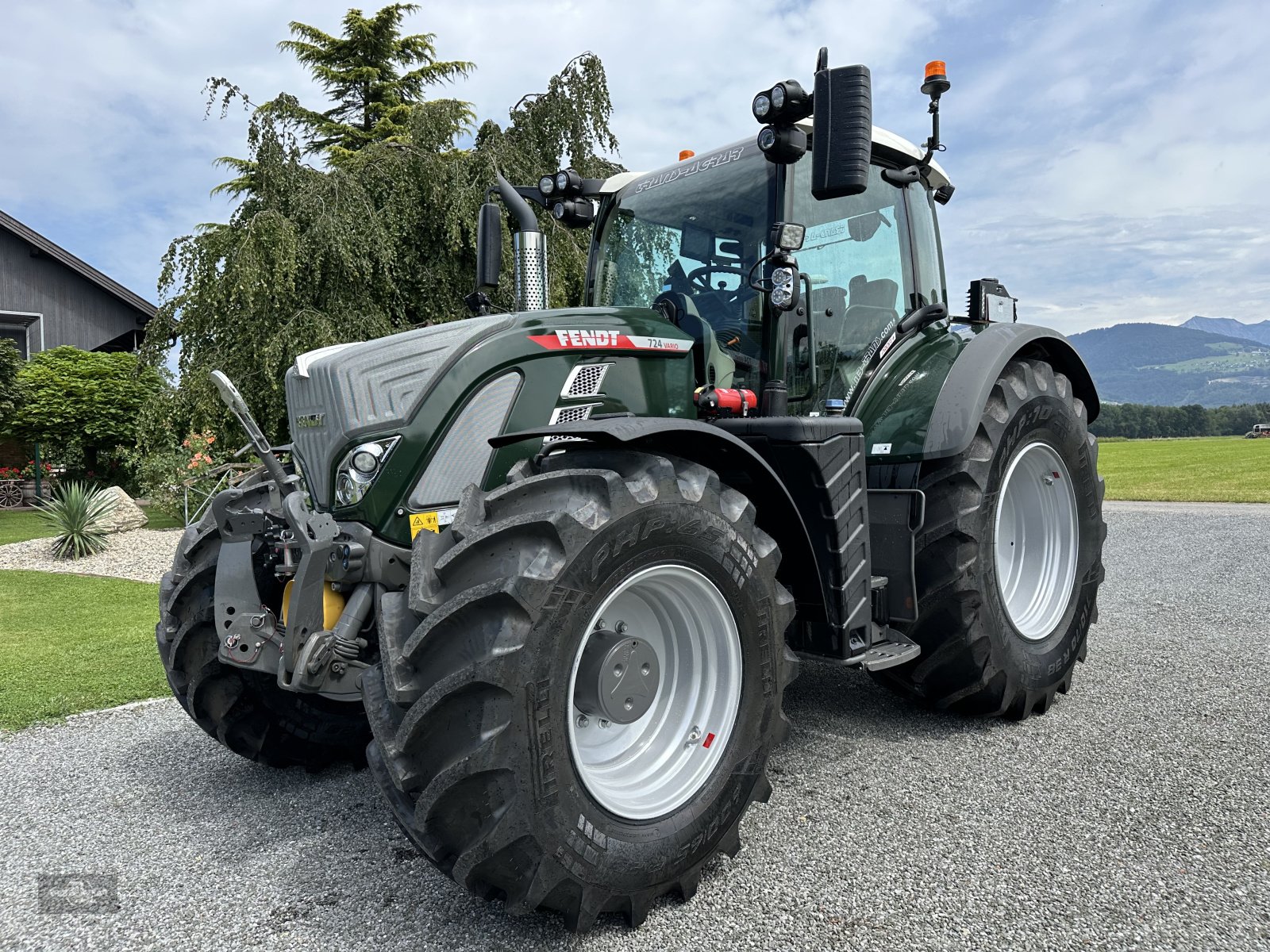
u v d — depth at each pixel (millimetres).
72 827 2719
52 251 20469
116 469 16844
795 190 3166
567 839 1930
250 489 2969
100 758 3357
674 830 2146
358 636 2502
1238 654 4207
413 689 1927
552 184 3830
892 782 2848
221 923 2133
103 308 21484
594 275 3844
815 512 2748
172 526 11102
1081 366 3967
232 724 2992
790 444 2674
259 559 2707
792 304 2842
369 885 2320
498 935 2062
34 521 13133
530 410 2684
